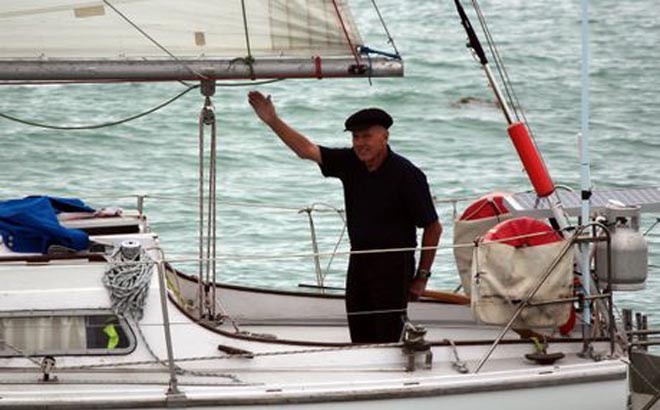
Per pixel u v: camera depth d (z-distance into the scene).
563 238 30.94
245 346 29.36
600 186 61.84
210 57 31.42
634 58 96.81
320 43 31.42
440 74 87.69
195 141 67.69
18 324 28.55
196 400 27.66
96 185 60.00
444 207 56.06
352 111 78.00
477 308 29.84
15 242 30.05
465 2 118.19
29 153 64.31
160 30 31.41
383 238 31.05
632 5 119.00
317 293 34.62
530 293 29.70
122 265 28.98
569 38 104.44
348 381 28.62
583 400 29.48
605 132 73.31
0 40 31.11
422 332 29.38
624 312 33.00
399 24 108.81
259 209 54.69
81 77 31.05
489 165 65.31
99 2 31.27
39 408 27.19
